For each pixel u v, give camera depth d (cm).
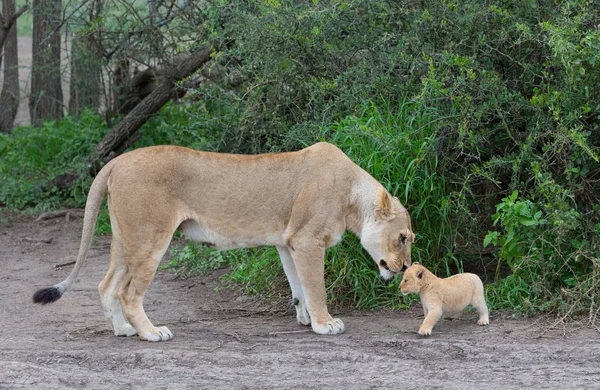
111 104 2105
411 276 1006
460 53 1291
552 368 875
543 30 1183
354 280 1188
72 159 2052
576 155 1151
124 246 1015
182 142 1920
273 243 1067
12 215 1895
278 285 1270
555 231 1101
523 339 991
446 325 1071
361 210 1063
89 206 1036
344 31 1412
